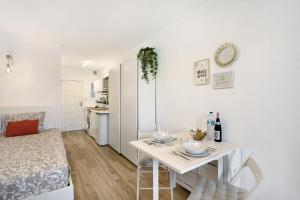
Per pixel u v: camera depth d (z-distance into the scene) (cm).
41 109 343
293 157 139
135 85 300
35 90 339
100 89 584
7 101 317
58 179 158
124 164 310
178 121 256
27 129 291
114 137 396
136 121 297
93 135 511
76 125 655
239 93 176
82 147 421
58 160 175
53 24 266
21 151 204
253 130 165
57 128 347
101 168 293
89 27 277
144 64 288
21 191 143
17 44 320
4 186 138
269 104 153
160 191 223
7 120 300
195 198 125
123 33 302
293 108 139
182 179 228
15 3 206
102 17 244
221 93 194
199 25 220
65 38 327
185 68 242
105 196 212
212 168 183
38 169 155
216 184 139
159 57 296
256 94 162
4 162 170
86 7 216
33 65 335
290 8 139
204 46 213
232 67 182
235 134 179
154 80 303
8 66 309
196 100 226
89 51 409
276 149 149
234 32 179
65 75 628
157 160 141
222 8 191
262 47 157
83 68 631
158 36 298
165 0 204
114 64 505
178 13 234
